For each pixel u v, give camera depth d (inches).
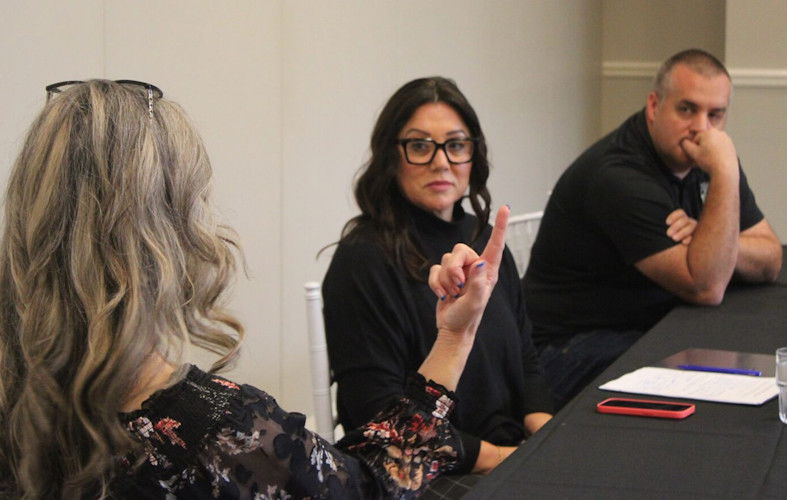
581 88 324.8
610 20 343.0
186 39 147.3
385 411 67.7
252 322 167.0
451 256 73.1
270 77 167.5
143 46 138.9
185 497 52.9
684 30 332.2
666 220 144.6
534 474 70.5
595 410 87.0
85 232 51.0
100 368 49.7
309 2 177.9
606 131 348.8
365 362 104.3
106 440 51.0
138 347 50.2
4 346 54.2
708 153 143.5
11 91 118.4
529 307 159.8
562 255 157.2
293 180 176.2
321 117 183.8
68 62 126.3
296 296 179.3
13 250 53.1
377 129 111.4
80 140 52.0
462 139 111.2
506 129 267.6
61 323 51.4
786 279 163.3
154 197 52.4
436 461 66.6
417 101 110.3
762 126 284.2
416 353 107.4
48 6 122.8
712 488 66.7
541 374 123.9
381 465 64.6
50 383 50.9
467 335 71.5
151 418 52.6
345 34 189.9
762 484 67.2
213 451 52.8
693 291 140.7
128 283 50.5
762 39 281.9
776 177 284.7
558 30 301.9
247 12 160.4
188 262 54.4
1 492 55.6
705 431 79.7
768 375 97.4
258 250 167.3
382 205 110.2
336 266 108.7
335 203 189.9
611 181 148.0
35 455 51.8
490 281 72.7
